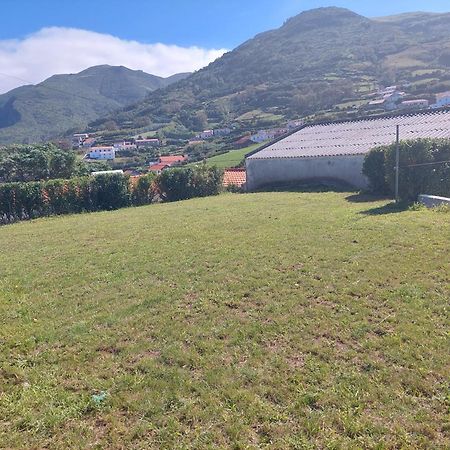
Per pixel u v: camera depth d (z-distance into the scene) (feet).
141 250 34.71
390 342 16.43
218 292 23.26
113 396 14.29
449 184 49.93
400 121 80.94
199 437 12.15
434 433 11.69
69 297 24.59
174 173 84.79
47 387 15.12
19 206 74.02
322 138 87.40
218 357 16.34
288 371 15.11
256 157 87.66
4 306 23.61
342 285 22.71
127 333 19.06
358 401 13.15
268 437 12.03
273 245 32.30
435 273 23.18
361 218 40.04
